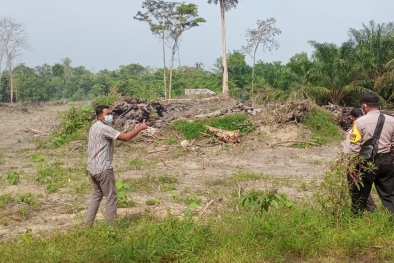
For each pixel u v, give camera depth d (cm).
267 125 1720
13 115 3031
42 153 1516
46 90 8181
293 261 492
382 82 3200
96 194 617
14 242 551
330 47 3425
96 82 8094
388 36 3406
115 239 543
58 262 480
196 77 5994
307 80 3441
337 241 525
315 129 1736
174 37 4766
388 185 593
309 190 912
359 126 583
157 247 490
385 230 550
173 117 1902
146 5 4553
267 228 539
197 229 542
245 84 5122
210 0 3938
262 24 4641
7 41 6012
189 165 1280
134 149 1545
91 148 598
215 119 1777
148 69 7669
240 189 871
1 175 1098
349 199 625
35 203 781
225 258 480
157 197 846
